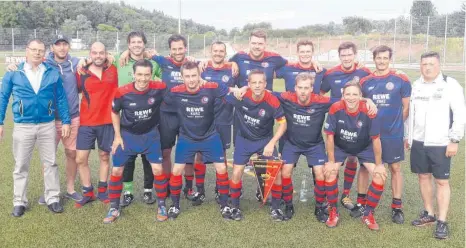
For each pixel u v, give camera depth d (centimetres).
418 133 508
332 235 487
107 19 7356
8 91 510
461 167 762
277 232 493
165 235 480
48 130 530
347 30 5884
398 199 534
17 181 530
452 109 482
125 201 573
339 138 518
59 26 6375
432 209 523
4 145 895
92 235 477
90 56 541
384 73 533
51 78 518
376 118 494
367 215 515
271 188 534
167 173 595
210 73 602
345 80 587
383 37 4181
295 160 541
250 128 525
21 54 3297
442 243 470
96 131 557
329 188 518
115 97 502
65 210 550
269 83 620
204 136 528
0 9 5662
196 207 571
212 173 736
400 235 489
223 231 493
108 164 579
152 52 588
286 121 529
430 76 490
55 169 545
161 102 527
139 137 522
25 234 475
